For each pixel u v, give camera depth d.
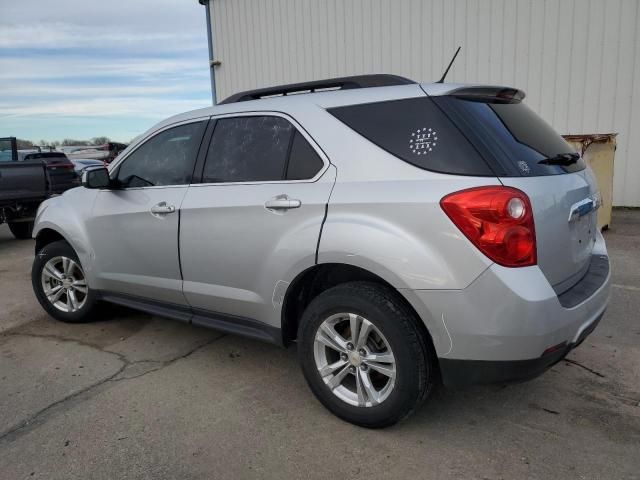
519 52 9.29
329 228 2.70
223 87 13.03
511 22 9.26
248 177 3.18
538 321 2.31
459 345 2.42
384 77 3.01
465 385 2.50
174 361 3.78
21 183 8.91
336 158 2.81
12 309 5.13
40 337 4.34
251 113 3.28
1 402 3.23
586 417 2.88
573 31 8.82
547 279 2.46
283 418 2.96
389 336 2.59
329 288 2.96
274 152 3.10
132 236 3.79
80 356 3.92
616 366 3.46
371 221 2.58
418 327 2.56
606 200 7.09
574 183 2.77
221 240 3.23
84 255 4.21
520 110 3.00
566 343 2.48
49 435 2.85
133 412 3.07
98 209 4.06
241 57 12.54
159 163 3.73
